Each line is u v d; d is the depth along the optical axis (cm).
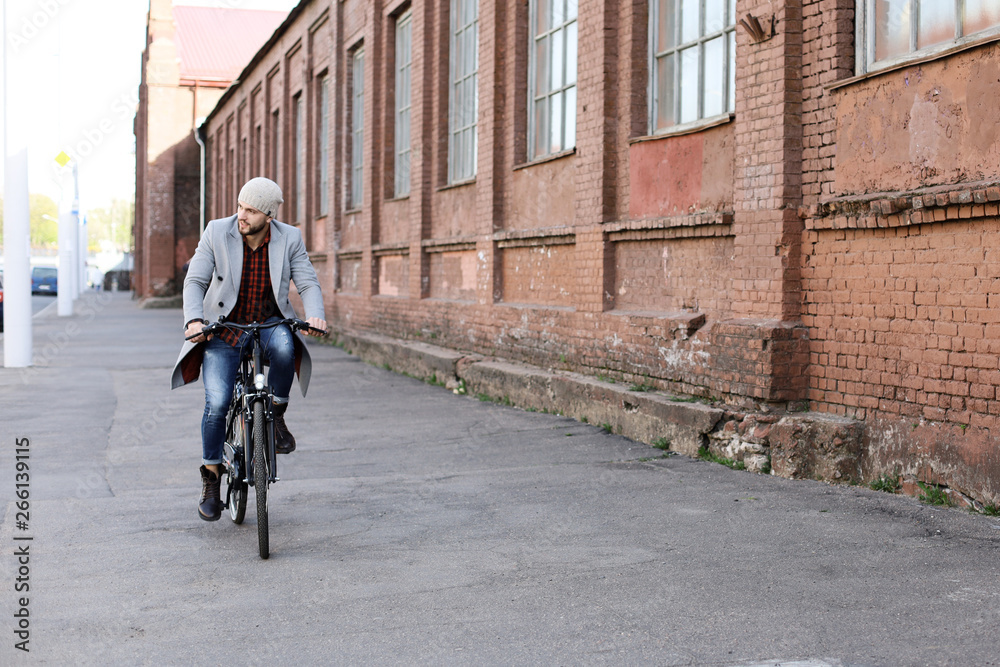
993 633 346
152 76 4322
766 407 668
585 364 941
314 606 393
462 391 1162
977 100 523
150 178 4322
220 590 414
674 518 536
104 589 416
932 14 572
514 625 368
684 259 804
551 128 1076
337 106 1962
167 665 330
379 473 690
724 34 777
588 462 711
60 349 1823
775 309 672
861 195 611
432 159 1434
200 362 534
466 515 555
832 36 638
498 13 1157
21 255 1470
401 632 361
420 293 1442
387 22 1658
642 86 891
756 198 691
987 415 519
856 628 356
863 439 607
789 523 515
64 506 581
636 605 389
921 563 436
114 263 9850
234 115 3406
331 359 1614
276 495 614
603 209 912
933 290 554
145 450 785
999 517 507
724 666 325
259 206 499
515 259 1137
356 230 1856
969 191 516
